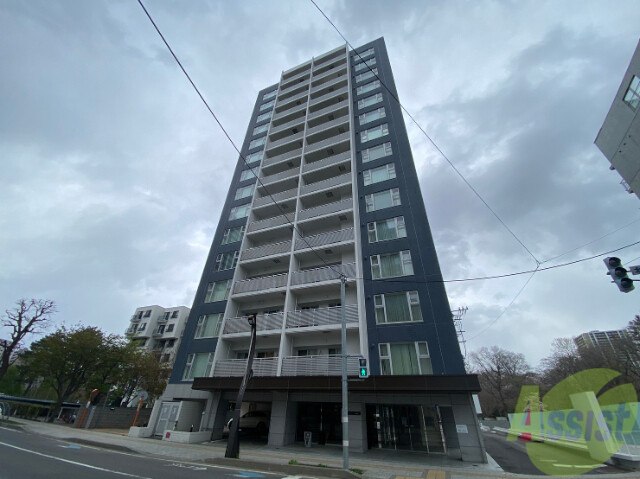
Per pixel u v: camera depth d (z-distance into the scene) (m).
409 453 14.11
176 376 20.64
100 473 7.78
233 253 24.98
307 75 36.44
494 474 10.11
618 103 16.81
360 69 32.31
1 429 17.70
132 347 34.34
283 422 16.30
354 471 9.73
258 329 19.52
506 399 49.50
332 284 18.73
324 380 15.32
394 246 19.00
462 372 14.12
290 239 24.66
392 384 13.91
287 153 28.61
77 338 29.34
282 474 9.41
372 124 26.38
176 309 62.31
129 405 41.56
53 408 27.41
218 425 18.05
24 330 30.91
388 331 16.33
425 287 16.92
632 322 31.41
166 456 12.00
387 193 21.59
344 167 24.70
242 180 30.34
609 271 8.74
